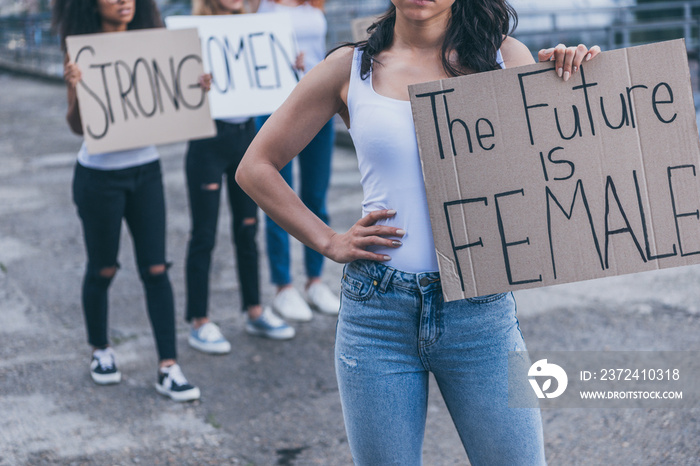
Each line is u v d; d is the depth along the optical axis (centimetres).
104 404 365
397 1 174
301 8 457
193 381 390
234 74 427
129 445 326
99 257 373
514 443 183
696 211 175
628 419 329
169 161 973
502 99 173
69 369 404
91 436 334
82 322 470
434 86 171
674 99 174
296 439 330
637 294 471
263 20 443
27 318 477
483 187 174
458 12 179
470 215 174
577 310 452
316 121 190
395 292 177
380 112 177
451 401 188
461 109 172
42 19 2148
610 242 176
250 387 382
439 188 173
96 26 364
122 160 362
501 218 174
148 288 379
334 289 518
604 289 485
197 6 452
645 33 1348
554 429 326
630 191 175
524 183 174
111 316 480
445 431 333
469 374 181
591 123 174
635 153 175
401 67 181
